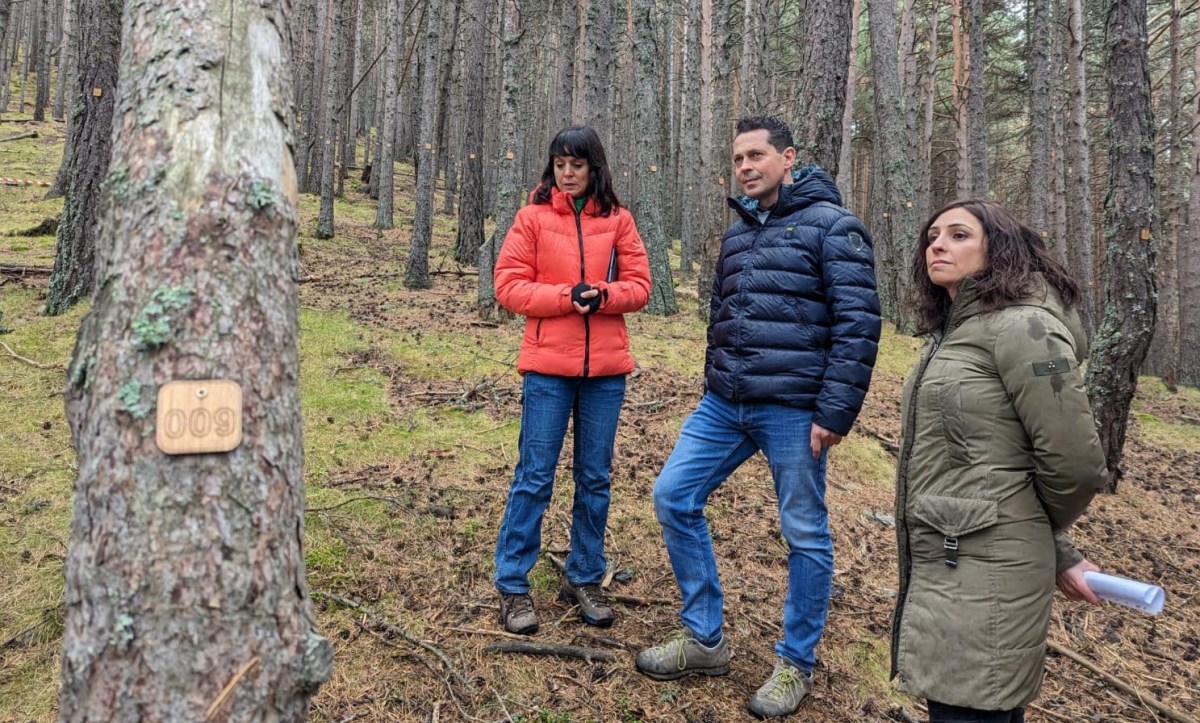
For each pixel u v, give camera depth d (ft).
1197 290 33.14
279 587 3.84
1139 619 11.12
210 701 3.55
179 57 4.00
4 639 7.47
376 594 8.86
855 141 69.46
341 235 41.83
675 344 23.49
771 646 8.79
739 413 7.76
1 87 68.49
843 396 7.09
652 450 14.42
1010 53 55.31
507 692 7.37
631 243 8.54
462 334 21.54
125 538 3.54
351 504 10.89
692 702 7.57
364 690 7.20
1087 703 8.79
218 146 3.91
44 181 42.45
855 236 7.34
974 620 5.40
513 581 8.39
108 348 3.72
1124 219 15.83
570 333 8.12
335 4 39.99
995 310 5.59
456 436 14.07
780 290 7.51
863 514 13.42
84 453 3.73
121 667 3.49
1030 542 5.38
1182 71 46.75
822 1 14.88
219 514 3.64
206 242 3.79
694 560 7.89
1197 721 8.55
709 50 54.70
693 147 50.24
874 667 8.79
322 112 61.26
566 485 12.38
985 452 5.49
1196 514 16.16
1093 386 16.72
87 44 18.04
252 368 3.84
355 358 18.13
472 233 35.45
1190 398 30.40
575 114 60.90
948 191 70.79
